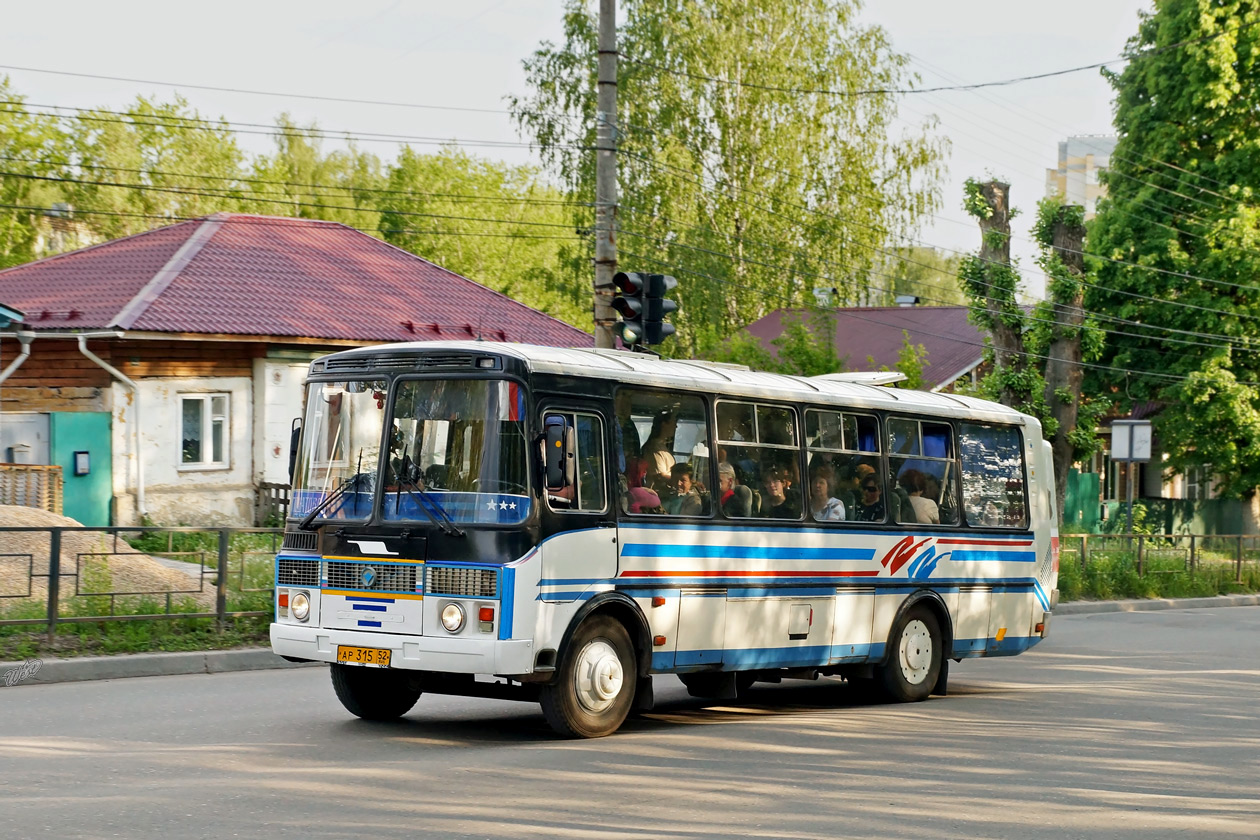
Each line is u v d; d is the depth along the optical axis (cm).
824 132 5388
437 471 1205
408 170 7956
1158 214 4650
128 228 7019
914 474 1653
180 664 1659
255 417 3058
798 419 1495
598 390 1265
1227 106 4500
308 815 886
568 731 1223
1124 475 5612
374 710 1327
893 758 1182
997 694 1686
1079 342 3822
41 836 816
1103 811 986
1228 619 2931
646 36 5175
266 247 3503
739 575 1395
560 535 1204
